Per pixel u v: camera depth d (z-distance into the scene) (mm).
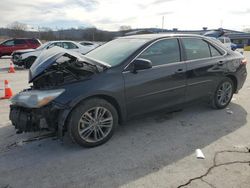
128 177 2969
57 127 3502
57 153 3545
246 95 6660
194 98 4777
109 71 3752
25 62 13711
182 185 2797
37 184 2861
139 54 4035
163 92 4246
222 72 5105
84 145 3625
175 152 3535
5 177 2996
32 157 3441
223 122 4656
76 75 3664
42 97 3348
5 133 4184
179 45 4539
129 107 3941
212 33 24719
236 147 3658
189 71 4539
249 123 4605
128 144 3793
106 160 3348
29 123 3494
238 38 64812
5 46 20484
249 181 2852
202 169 3100
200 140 3906
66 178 2971
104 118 3775
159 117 4902
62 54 3682
